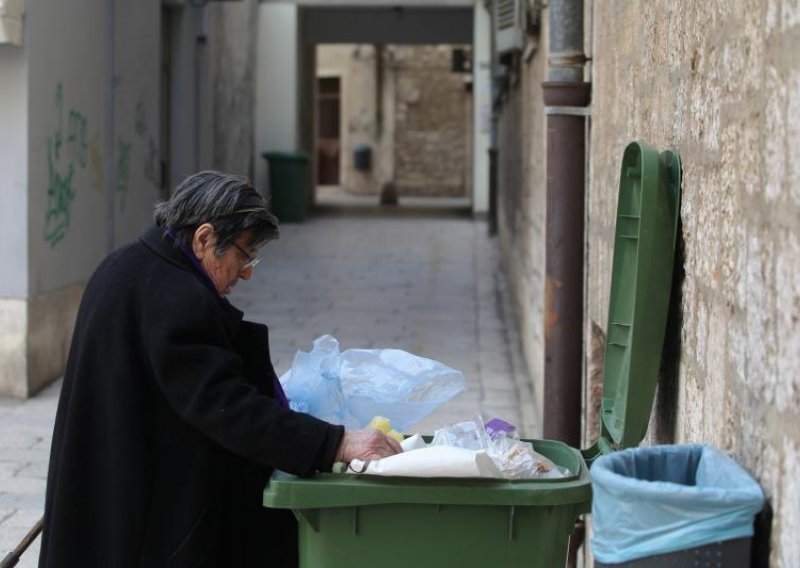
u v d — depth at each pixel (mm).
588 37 6621
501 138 19453
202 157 18422
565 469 3760
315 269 18484
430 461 3354
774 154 2572
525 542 3408
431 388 4082
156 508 3707
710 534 2607
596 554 2834
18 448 8828
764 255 2658
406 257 20078
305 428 3529
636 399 3730
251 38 24750
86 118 11914
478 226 25297
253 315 14492
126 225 13562
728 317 3027
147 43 14438
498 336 13484
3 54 10172
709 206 3291
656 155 3781
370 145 42438
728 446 3002
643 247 3725
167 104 17328
